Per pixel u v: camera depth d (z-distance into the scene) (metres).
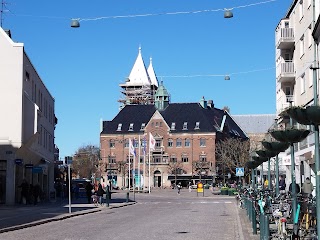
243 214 29.84
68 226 23.91
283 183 46.16
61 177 76.00
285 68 44.56
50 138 63.75
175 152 122.50
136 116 128.75
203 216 29.84
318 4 36.75
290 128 19.36
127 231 20.75
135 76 156.75
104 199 58.69
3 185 41.84
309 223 15.57
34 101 49.31
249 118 152.00
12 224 23.98
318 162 13.51
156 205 45.75
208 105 131.88
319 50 34.91
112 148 126.50
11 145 41.56
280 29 45.38
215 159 119.75
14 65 41.97
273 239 14.53
